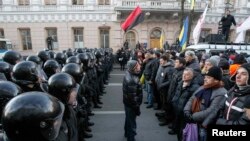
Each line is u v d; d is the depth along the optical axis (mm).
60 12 20812
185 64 4719
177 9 19922
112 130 5062
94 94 6137
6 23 21109
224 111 2609
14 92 2010
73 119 2457
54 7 20859
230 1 21438
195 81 3764
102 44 21422
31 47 21453
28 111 1187
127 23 11836
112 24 21016
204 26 21062
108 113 6207
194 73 3875
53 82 2174
